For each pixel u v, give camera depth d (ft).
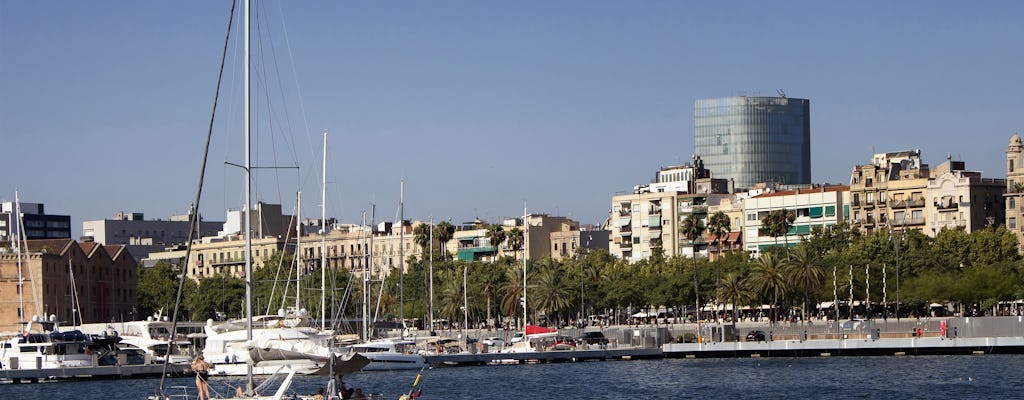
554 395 426.92
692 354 588.91
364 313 617.62
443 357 557.33
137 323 583.58
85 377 495.41
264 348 417.69
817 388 435.12
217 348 495.41
